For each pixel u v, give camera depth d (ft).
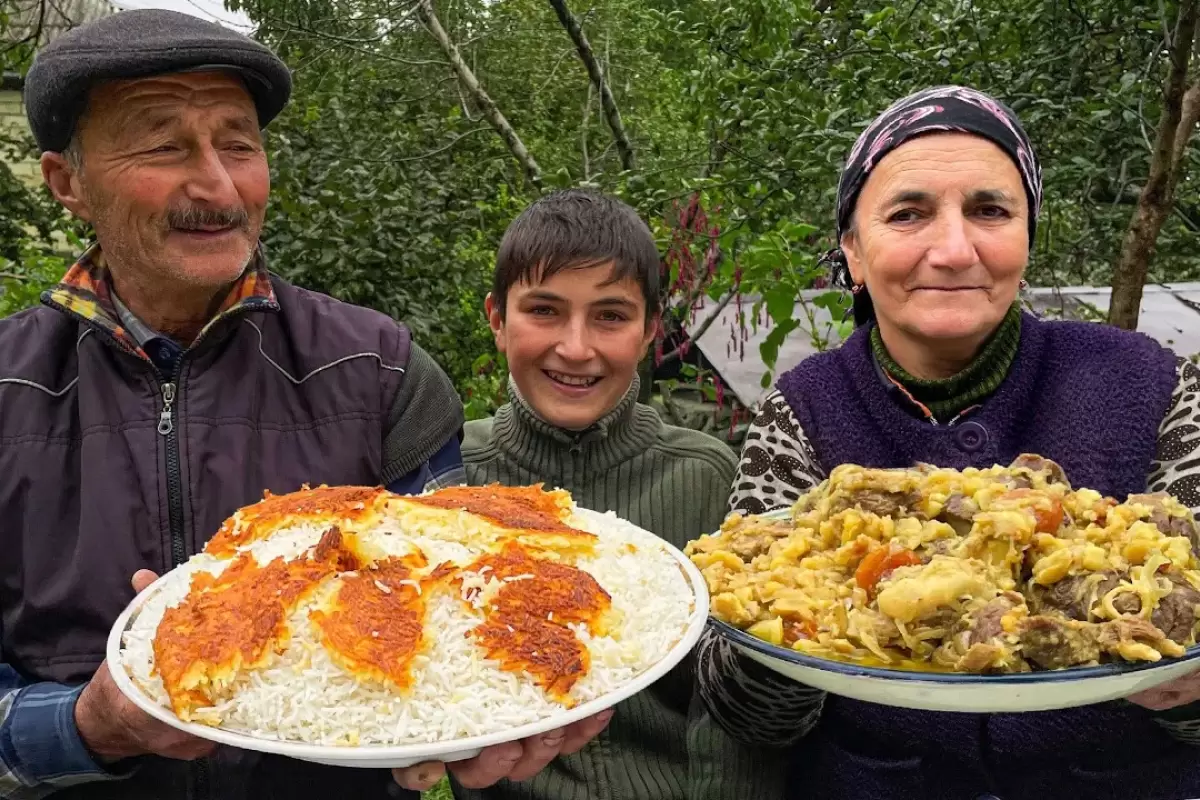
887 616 5.02
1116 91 15.29
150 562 6.68
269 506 6.16
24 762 5.83
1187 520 5.36
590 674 5.00
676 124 28.09
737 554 6.03
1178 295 19.60
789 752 7.32
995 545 5.24
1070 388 6.82
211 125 6.34
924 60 14.82
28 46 20.89
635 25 31.71
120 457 6.70
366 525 5.87
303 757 4.46
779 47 16.19
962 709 4.73
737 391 16.52
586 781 7.63
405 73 29.78
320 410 7.26
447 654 5.03
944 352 6.98
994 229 6.45
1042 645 4.64
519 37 34.60
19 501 6.63
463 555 5.69
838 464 7.13
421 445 7.55
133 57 5.91
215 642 4.89
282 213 23.54
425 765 4.82
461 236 28.19
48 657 6.64
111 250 6.54
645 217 16.22
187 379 6.88
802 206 18.49
